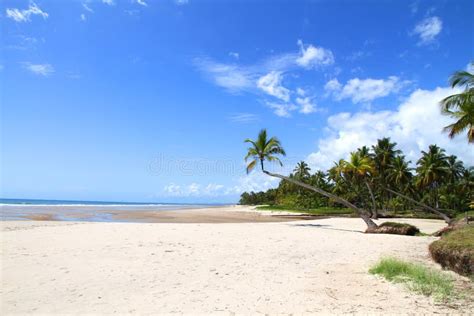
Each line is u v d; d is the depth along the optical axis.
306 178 81.00
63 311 5.25
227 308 5.43
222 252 10.75
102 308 5.40
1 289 6.31
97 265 8.38
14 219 27.75
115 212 50.16
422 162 50.34
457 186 57.75
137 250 10.67
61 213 42.16
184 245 12.03
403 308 5.42
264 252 10.93
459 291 6.35
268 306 5.52
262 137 25.58
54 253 9.83
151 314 5.15
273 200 118.94
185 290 6.43
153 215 44.00
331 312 5.25
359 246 12.77
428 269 7.98
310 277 7.49
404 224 19.66
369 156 50.38
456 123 19.84
